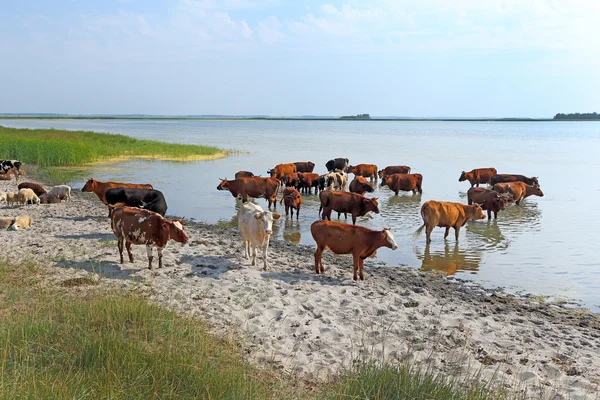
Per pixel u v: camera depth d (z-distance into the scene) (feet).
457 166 143.23
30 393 17.46
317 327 30.17
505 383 23.93
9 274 35.09
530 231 64.13
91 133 232.12
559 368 26.66
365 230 40.88
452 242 58.23
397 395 20.38
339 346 27.71
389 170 112.98
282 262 45.65
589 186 105.60
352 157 169.68
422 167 140.36
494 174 103.45
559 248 55.52
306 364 25.18
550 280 44.62
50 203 70.03
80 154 131.23
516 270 47.60
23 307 27.91
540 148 221.87
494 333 31.19
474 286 42.78
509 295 40.65
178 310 30.76
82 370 21.07
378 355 26.25
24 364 20.45
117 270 38.60
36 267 37.47
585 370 26.53
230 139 283.18
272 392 20.84
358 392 20.67
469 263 49.83
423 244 57.11
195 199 83.76
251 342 27.43
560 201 88.53
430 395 20.53
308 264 45.83
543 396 22.77
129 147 162.50
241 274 40.06
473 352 28.02
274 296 35.27
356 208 62.18
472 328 31.71
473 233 62.90
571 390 23.77
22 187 69.82
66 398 17.61
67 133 225.76
